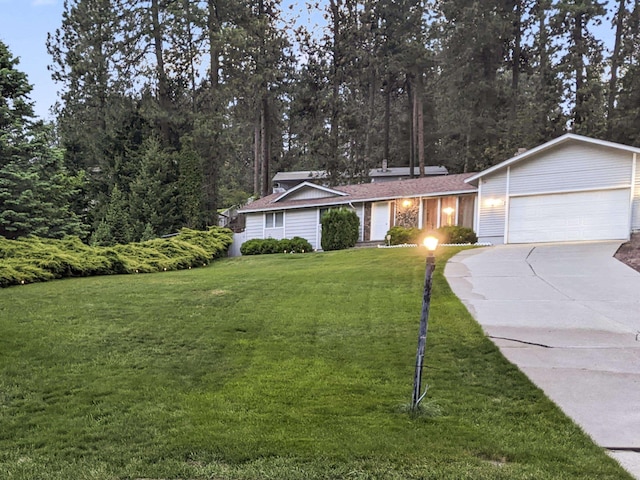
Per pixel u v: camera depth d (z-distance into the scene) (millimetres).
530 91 32156
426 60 30859
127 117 26750
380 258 13078
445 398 3717
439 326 5863
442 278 9227
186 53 27688
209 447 2861
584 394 3764
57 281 10664
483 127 29328
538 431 3127
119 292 8578
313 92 32781
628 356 4656
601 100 28750
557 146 15383
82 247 14164
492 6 30219
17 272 10070
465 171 29906
